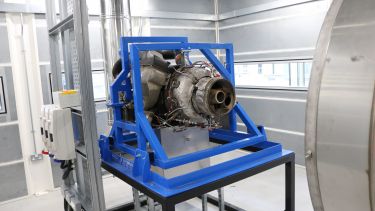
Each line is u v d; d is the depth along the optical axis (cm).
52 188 358
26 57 334
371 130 50
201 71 186
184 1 446
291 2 368
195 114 184
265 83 425
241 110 212
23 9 323
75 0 171
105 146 210
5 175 331
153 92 193
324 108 57
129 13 248
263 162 182
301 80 376
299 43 370
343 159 55
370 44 51
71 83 249
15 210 310
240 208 267
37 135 345
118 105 207
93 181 185
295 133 388
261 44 421
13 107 330
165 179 154
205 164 194
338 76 55
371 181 52
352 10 55
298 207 273
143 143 176
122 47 197
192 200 305
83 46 176
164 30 434
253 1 420
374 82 50
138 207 251
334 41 56
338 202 58
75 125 210
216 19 480
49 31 258
